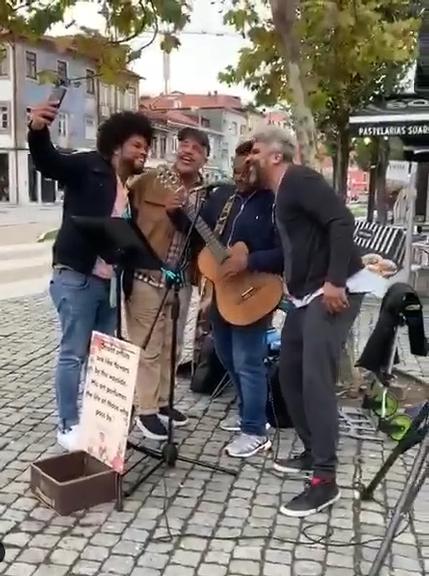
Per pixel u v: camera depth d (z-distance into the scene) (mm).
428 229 11156
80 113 35312
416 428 3289
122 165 3807
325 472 3479
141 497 3564
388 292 3555
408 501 2973
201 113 49750
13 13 4527
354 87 8227
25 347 6777
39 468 3521
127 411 3340
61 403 4016
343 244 3289
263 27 5477
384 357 3689
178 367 5535
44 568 2930
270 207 3908
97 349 3504
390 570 2963
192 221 3934
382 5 6598
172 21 4469
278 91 6902
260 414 4141
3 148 42281
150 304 4020
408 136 7750
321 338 3414
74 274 3791
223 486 3721
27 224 25625
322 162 5203
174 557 3033
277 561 3021
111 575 2891
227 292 3957
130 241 3645
